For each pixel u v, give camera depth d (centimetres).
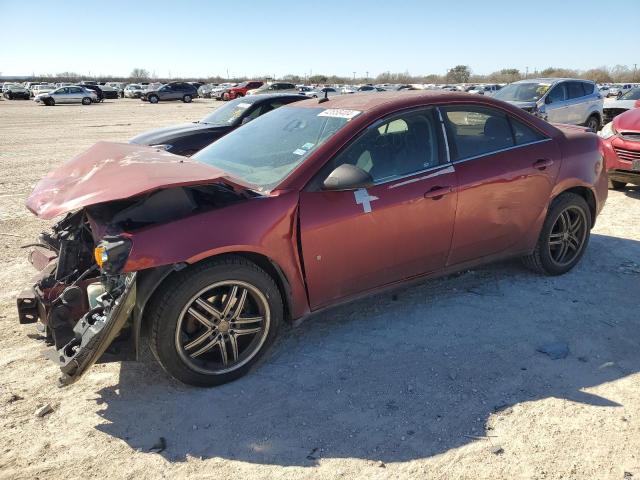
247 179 356
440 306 420
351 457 264
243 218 312
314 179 336
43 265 364
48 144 1648
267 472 255
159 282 290
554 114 1400
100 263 280
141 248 283
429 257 384
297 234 329
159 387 322
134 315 289
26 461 262
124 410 301
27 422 291
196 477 253
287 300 341
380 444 272
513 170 410
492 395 309
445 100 393
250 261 320
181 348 305
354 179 321
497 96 1516
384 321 398
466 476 250
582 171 454
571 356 348
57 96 4328
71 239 338
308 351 361
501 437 275
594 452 263
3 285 478
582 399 304
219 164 396
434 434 278
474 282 462
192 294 300
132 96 5850
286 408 302
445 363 342
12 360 352
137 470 257
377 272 364
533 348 358
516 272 482
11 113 3206
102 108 3828
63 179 339
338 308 420
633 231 603
